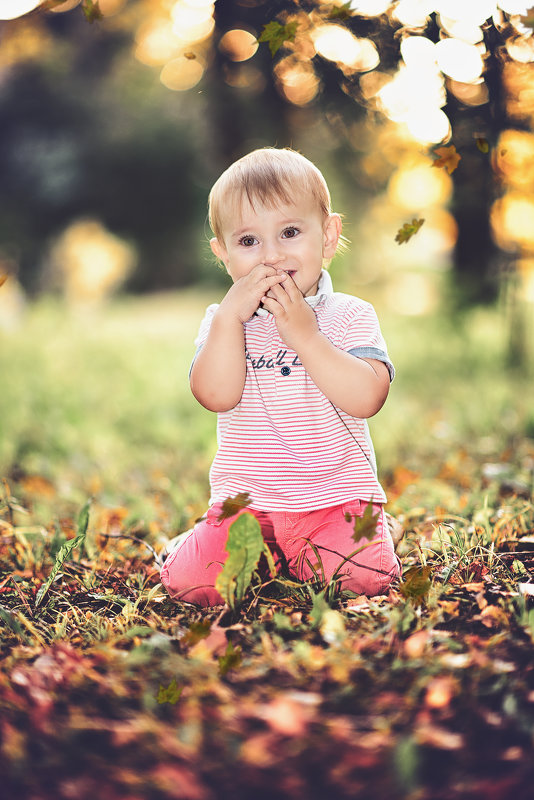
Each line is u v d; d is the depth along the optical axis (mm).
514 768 1516
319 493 2447
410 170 9016
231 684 1833
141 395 7605
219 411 2527
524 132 5992
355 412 2426
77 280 23359
